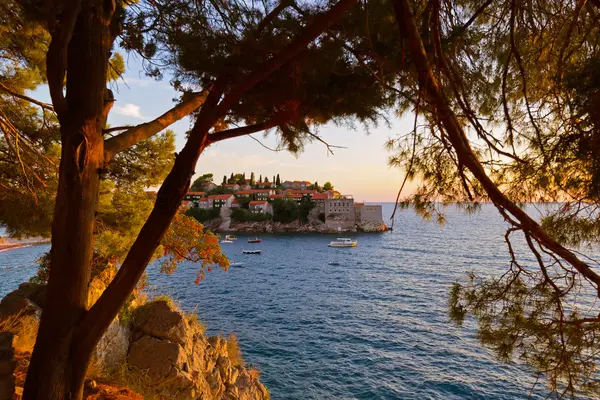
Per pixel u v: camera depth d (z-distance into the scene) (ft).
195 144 9.82
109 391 18.45
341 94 10.14
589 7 10.15
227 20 11.18
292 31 9.23
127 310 26.63
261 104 10.48
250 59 9.66
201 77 11.11
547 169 8.50
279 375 76.64
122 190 33.27
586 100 7.59
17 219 27.48
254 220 467.93
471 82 11.74
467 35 10.97
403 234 419.95
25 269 178.60
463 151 7.63
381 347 92.17
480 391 68.90
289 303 136.98
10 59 24.26
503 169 9.43
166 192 9.64
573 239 8.34
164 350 24.68
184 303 133.69
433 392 69.36
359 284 170.09
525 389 68.95
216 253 33.50
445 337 97.60
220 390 29.94
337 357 86.38
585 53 11.18
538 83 11.90
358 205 476.13
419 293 148.46
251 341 96.58
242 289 158.92
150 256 9.68
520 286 8.96
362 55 9.86
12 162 26.17
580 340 8.16
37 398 8.71
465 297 9.57
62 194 9.32
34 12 9.76
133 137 11.08
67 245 9.18
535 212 9.04
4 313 21.57
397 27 9.49
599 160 7.52
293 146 11.95
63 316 9.02
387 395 68.64
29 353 18.21
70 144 9.36
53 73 9.18
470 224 534.37
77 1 8.75
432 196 9.50
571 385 8.26
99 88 9.80
